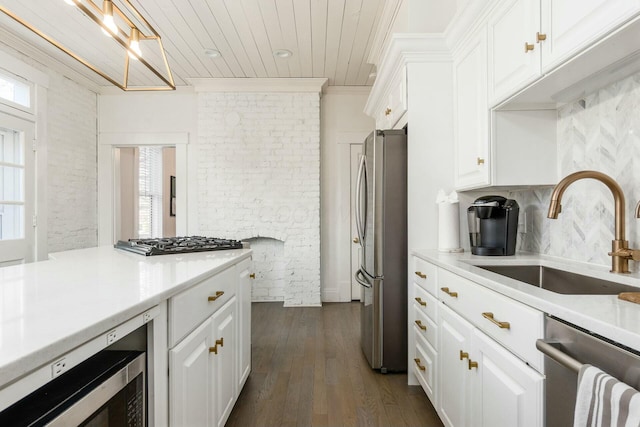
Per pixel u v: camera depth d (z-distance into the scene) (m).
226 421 1.77
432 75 2.38
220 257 1.86
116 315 0.82
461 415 1.48
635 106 1.35
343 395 2.17
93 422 0.77
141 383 1.00
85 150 4.25
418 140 2.38
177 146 4.51
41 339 0.64
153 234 5.97
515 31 1.56
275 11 2.84
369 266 2.61
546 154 1.83
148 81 4.30
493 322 1.17
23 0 2.66
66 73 3.89
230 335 1.80
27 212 3.39
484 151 1.88
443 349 1.71
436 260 1.82
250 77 4.20
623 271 1.32
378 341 2.47
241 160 4.34
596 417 0.68
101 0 2.63
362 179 2.85
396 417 1.93
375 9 2.82
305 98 4.35
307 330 3.39
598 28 1.07
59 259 1.76
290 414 1.95
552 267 1.66
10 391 0.56
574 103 1.69
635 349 0.66
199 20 2.98
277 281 4.55
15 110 3.23
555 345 0.88
